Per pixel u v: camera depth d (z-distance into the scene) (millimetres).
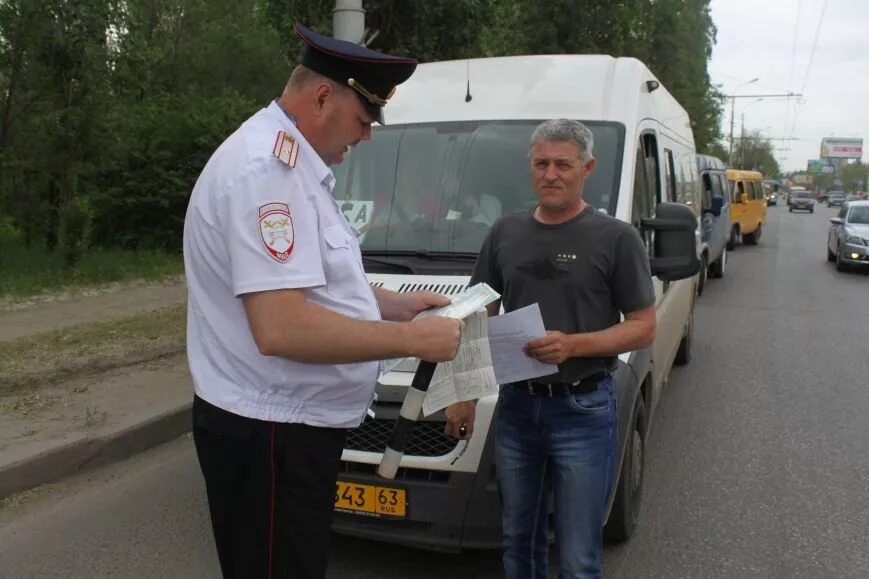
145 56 12203
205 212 1840
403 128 4469
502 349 2545
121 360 6727
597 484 2678
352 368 1935
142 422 5262
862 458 5215
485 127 4340
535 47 14461
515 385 2744
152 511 4344
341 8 7246
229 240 1777
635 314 2643
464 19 9336
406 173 4285
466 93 4570
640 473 4199
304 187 1833
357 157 4418
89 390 5918
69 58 10820
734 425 5922
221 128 14289
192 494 4578
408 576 3602
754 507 4426
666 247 3703
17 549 3895
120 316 8664
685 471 4980
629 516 3953
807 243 24172
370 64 1877
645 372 3975
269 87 22172
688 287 7098
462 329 2047
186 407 5637
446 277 3725
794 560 3805
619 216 3854
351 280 1910
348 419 1975
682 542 3994
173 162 14070
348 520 3287
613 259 2627
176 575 3656
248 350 1871
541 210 2729
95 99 11203
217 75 21656
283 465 1898
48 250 12430
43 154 11391
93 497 4527
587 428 2670
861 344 8906
